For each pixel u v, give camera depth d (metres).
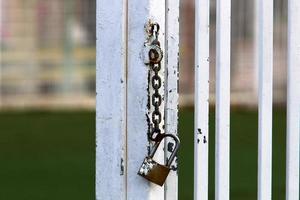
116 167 5.90
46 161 19.48
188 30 32.78
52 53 32.53
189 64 32.28
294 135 5.96
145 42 5.84
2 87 31.81
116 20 5.84
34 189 16.36
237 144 21.38
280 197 15.09
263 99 5.90
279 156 19.73
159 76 5.86
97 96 5.93
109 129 5.91
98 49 5.91
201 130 5.87
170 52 5.87
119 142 5.88
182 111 28.67
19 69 32.09
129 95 5.88
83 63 32.75
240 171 17.78
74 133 23.97
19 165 19.00
